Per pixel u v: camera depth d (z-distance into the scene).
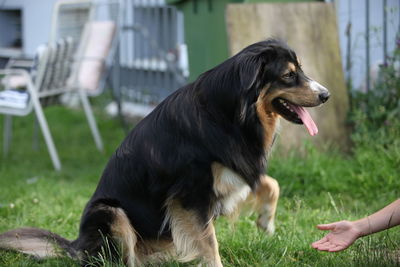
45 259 6.06
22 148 12.70
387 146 9.21
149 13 15.41
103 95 15.71
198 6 11.21
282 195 8.32
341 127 9.80
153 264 6.01
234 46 9.52
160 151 5.67
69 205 8.33
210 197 5.62
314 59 9.89
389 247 5.93
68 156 11.87
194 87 5.74
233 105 5.48
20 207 8.16
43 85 10.55
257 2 10.55
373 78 10.65
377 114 9.58
